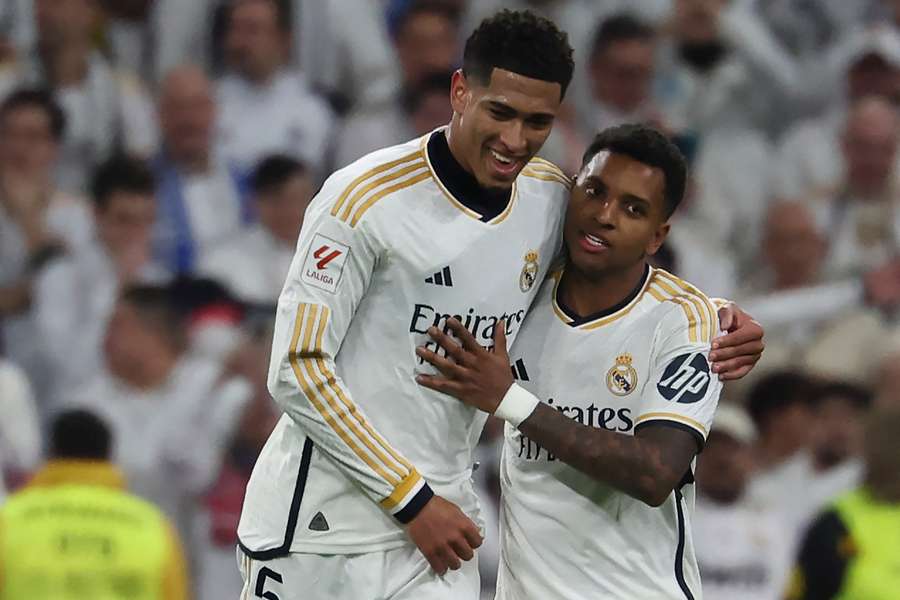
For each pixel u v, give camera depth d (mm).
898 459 22719
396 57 35031
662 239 15641
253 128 32406
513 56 14523
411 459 15445
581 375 15773
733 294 31906
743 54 35500
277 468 15742
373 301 15227
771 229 32219
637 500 15891
